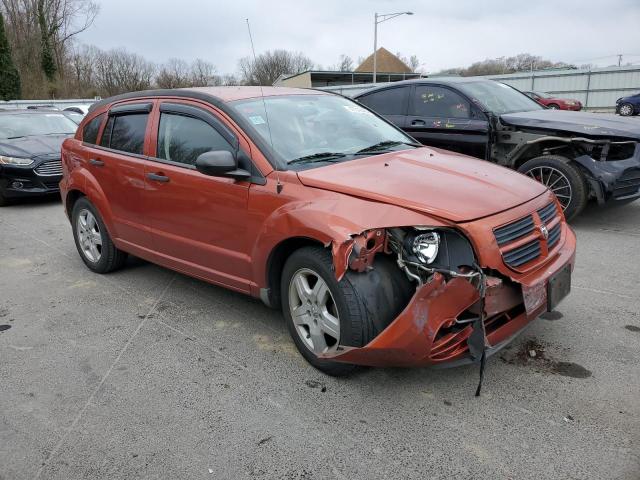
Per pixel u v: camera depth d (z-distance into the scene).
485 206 2.92
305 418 2.90
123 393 3.22
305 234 3.03
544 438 2.66
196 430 2.85
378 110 7.84
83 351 3.78
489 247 2.78
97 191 4.93
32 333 4.10
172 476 2.53
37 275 5.46
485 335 2.78
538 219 3.13
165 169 4.14
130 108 4.67
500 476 2.43
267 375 3.34
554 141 6.23
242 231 3.60
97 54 54.22
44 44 44.03
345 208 2.94
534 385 3.10
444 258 2.74
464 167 3.58
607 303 4.14
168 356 3.65
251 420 2.91
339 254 2.77
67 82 46.62
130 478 2.53
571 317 3.92
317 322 3.18
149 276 5.26
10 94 36.69
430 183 3.14
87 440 2.81
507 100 7.24
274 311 4.30
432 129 7.19
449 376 3.23
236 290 3.86
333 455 2.62
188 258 4.18
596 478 2.39
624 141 5.83
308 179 3.25
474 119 6.81
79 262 5.84
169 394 3.19
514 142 6.52
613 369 3.23
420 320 2.67
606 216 6.72
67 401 3.17
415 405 2.97
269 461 2.60
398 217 2.80
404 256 2.80
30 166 8.99
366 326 2.82
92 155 4.99
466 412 2.89
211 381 3.31
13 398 3.23
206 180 3.79
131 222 4.64
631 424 2.73
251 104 3.93
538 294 2.98
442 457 2.57
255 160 3.52
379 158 3.71
